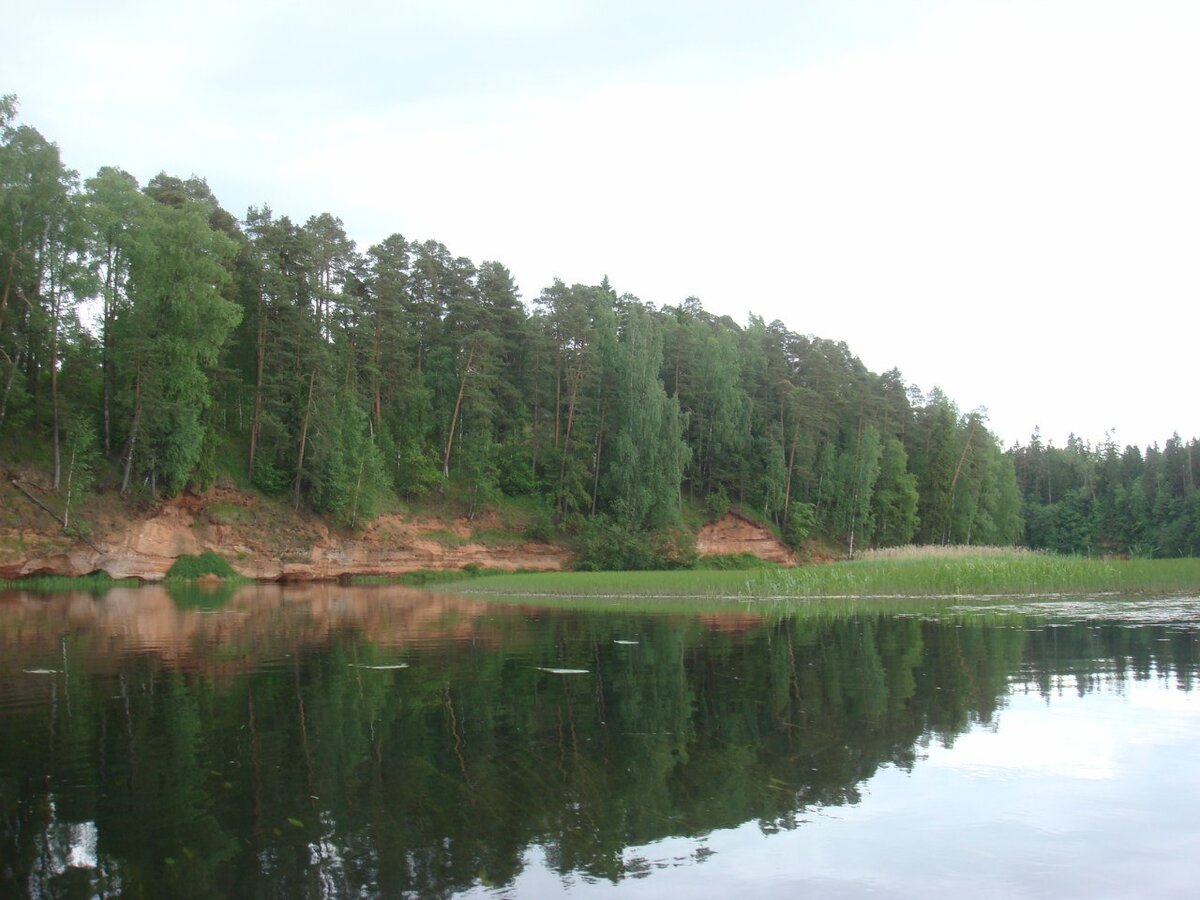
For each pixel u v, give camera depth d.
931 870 6.59
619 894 6.13
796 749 10.18
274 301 56.66
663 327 84.44
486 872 6.53
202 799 8.27
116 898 6.06
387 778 8.95
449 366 72.50
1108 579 42.50
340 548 57.81
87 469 45.41
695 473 84.38
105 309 49.69
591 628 24.39
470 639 21.47
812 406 86.62
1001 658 17.59
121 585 44.06
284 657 17.97
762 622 26.36
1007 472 113.62
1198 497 110.50
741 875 6.49
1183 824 7.58
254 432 56.94
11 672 15.83
